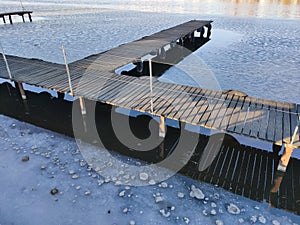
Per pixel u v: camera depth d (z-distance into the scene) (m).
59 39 11.86
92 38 12.02
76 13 19.94
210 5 24.95
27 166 4.07
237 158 4.31
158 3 27.03
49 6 23.83
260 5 24.34
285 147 3.77
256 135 3.84
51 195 3.54
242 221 3.17
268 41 11.52
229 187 3.72
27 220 3.19
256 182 3.81
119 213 3.28
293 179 3.87
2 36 12.47
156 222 3.16
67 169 4.02
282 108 4.55
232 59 9.45
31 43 11.19
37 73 6.11
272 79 7.63
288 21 15.96
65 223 3.15
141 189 3.66
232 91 5.14
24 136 4.85
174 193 3.59
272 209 3.37
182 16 18.31
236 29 14.07
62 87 5.33
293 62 8.96
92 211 3.30
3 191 3.61
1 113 5.72
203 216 3.24
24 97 6.39
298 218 3.24
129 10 21.53
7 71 6.25
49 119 5.48
